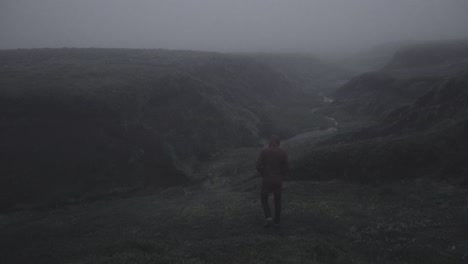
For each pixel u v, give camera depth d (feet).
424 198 37.29
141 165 64.39
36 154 59.21
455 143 44.42
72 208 51.70
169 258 26.71
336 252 27.22
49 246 37.29
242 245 28.94
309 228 33.12
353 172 46.57
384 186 42.27
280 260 25.53
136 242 31.17
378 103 115.85
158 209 46.32
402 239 29.07
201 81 103.40
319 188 44.42
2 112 63.67
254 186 50.88
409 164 44.14
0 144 58.95
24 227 44.21
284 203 40.91
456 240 27.71
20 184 54.44
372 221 33.65
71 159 59.93
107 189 57.57
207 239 32.99
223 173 65.21
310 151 54.85
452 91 60.44
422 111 61.16
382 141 49.42
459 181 38.88
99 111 68.44
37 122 63.82
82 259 30.58
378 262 25.90
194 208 43.52
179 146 73.72
